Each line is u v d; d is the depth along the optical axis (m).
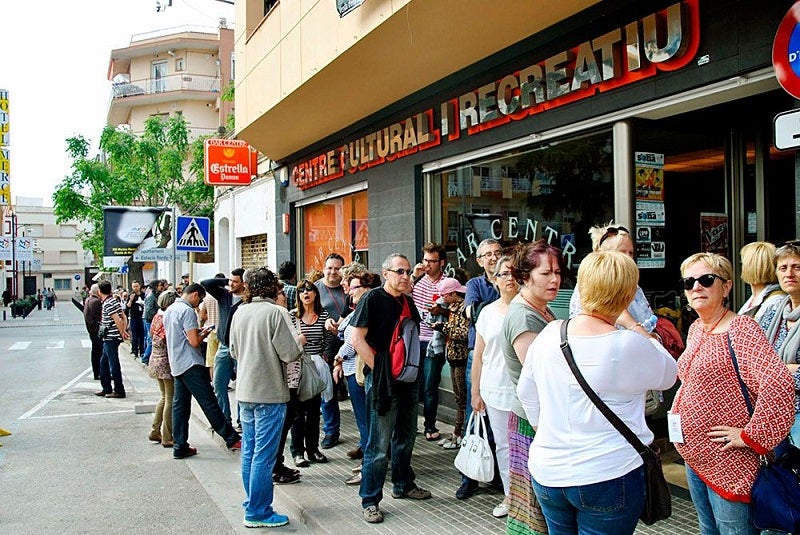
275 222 13.48
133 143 26.78
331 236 11.33
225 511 5.23
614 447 2.38
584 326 2.50
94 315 12.58
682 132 5.72
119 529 4.85
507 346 3.34
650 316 3.67
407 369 4.71
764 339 2.68
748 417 2.69
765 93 5.19
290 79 8.95
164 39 41.88
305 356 5.55
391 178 8.97
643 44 5.16
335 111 9.30
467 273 7.73
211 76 42.91
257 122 10.56
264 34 10.03
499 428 4.33
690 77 4.87
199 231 11.17
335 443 6.78
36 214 79.94
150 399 10.68
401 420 5.01
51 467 6.54
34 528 4.88
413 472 5.18
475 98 7.20
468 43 6.58
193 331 6.75
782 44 3.97
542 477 2.51
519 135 6.62
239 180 14.27
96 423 8.69
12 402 10.42
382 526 4.54
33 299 53.34
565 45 6.02
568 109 6.00
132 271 24.98
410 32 6.63
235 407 8.93
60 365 15.84
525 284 3.36
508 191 7.05
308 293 6.27
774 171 5.72
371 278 6.02
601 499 2.37
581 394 2.41
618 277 2.42
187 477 6.16
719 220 5.90
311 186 11.57
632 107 5.37
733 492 2.69
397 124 8.69
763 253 3.69
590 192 5.96
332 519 4.73
